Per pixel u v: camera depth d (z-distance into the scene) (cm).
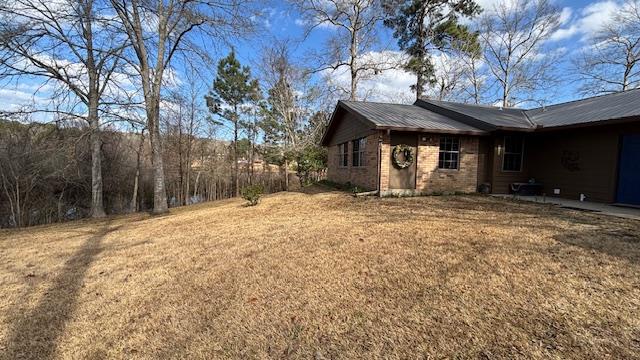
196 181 2381
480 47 2211
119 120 1309
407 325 275
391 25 2111
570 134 962
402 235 547
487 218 664
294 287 368
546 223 603
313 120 2266
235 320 309
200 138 2375
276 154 2220
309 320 297
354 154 1279
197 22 1197
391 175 1027
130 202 1934
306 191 1379
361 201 945
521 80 2352
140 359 263
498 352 231
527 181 1101
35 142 1405
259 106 2414
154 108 1227
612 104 964
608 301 291
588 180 907
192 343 278
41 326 323
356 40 2077
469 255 427
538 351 228
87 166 1614
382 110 1204
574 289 317
